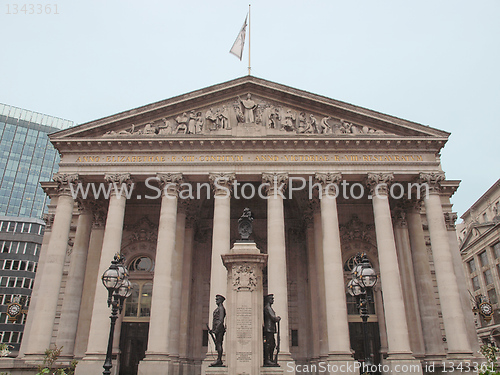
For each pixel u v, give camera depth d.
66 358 40.91
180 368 42.22
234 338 19.59
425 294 43.22
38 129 147.12
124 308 46.69
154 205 50.59
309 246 47.25
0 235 99.06
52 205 52.06
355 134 42.00
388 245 38.69
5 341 91.06
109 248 38.47
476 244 84.75
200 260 51.78
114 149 42.12
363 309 23.84
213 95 43.97
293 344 48.53
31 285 98.06
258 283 20.67
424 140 41.59
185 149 42.00
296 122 43.22
